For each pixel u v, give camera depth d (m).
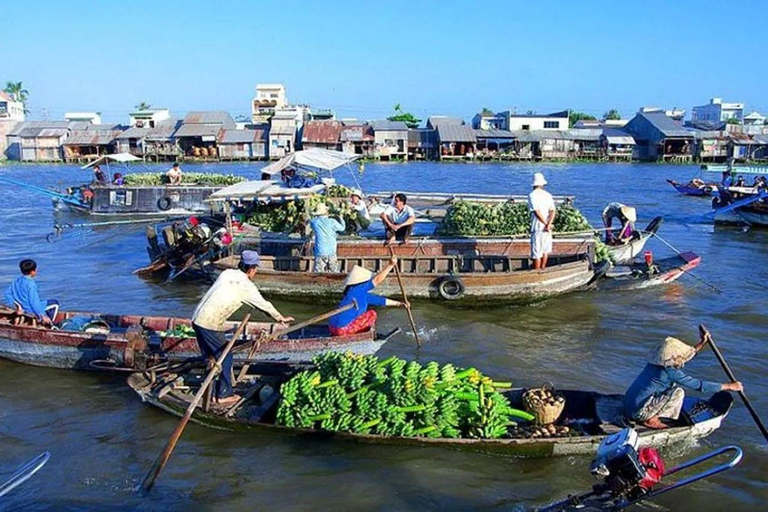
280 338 9.75
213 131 72.06
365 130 73.38
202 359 9.01
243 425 7.80
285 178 22.08
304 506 6.54
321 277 13.45
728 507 6.45
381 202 21.75
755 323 12.30
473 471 7.04
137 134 71.62
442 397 7.49
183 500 6.68
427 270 14.40
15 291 10.37
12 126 75.75
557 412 7.54
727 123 79.75
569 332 11.96
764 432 6.98
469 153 72.69
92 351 9.69
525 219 15.45
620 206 17.09
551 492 6.68
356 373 7.84
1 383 9.65
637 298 14.09
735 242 21.69
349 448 7.50
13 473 7.23
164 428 8.19
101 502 6.68
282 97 102.69
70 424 8.37
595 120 87.00
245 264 8.45
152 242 17.23
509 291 13.37
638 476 5.75
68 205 30.64
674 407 7.24
